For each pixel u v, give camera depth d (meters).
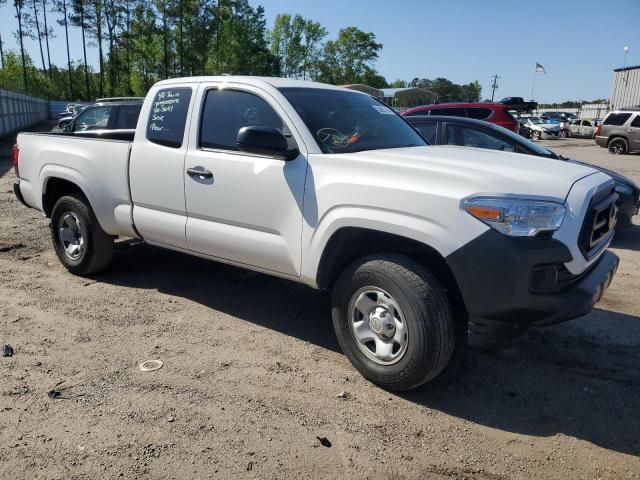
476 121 7.88
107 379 3.54
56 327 4.34
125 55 69.81
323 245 3.60
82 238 5.35
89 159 5.08
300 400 3.37
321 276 3.72
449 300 3.56
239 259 4.21
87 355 3.88
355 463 2.80
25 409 3.18
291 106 3.94
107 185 4.98
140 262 6.06
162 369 3.70
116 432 2.98
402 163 3.40
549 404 3.40
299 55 88.44
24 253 6.43
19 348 3.96
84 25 66.69
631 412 3.33
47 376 3.56
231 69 69.88
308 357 3.95
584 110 56.81
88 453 2.80
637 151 22.98
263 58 71.94
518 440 3.04
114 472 2.67
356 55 90.75
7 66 69.56
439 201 3.12
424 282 3.24
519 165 3.53
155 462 2.75
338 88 4.68
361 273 3.46
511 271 2.96
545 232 3.02
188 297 5.08
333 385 3.56
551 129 37.00
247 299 5.07
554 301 3.03
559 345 4.21
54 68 71.50
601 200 3.48
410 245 3.58
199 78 4.54
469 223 3.04
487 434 3.09
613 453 2.95
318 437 3.00
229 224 4.17
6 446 2.84
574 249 3.11
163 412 3.19
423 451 2.92
